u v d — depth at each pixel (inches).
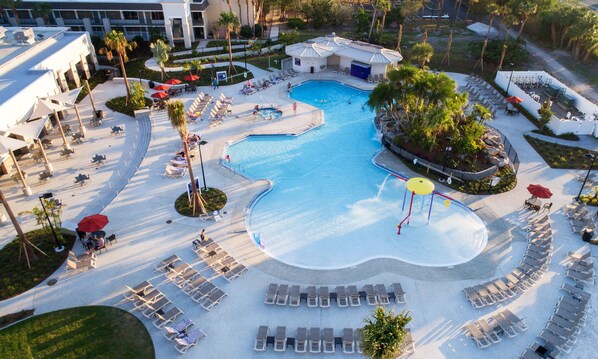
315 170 1695.4
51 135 1927.9
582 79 2529.5
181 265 1181.1
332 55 2753.4
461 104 1700.3
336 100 2325.3
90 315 1060.5
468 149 1663.4
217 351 977.5
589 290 1155.3
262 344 987.3
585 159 1753.2
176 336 989.2
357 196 1539.1
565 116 2119.8
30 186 1571.1
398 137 1809.8
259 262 1226.6
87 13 2906.0
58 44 2309.3
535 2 2965.1
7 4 2726.4
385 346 831.7
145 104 2182.6
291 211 1454.2
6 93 1734.7
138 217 1396.4
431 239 1328.7
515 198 1520.7
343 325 1044.5
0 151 1352.1
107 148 1829.5
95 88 2402.8
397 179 1641.2
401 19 3452.3
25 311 1066.7
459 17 3786.9
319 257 1252.5
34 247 1223.5
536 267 1195.3
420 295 1125.1
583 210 1407.5
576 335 1024.2
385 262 1235.9
